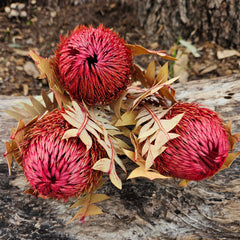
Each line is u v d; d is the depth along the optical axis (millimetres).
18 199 679
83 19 1477
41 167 581
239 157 701
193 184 687
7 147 615
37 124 610
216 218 667
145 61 1347
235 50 1289
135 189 681
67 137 583
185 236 661
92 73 610
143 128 628
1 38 1408
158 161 614
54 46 1384
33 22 1463
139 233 658
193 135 593
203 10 1284
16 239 656
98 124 626
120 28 1457
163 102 672
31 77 1308
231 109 765
